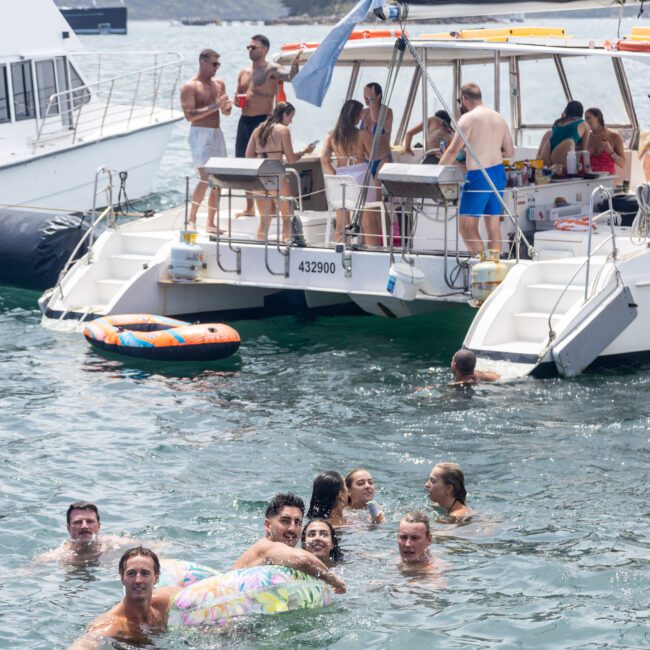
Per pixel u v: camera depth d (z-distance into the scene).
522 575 24.50
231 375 40.66
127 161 71.69
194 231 47.31
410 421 35.19
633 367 40.19
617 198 48.34
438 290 42.84
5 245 53.91
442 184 40.19
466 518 27.73
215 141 50.94
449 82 51.72
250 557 24.08
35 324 48.16
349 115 45.88
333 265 44.50
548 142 48.91
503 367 38.94
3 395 38.06
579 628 22.05
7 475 30.69
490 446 32.81
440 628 22.22
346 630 22.17
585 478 30.20
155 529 27.19
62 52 69.06
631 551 25.55
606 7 45.84
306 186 52.06
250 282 46.19
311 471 31.25
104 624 22.08
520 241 45.16
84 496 29.31
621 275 39.94
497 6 42.41
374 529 27.31
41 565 25.44
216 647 21.59
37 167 64.44
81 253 54.28
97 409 36.62
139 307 47.31
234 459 32.16
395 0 41.62
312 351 43.94
